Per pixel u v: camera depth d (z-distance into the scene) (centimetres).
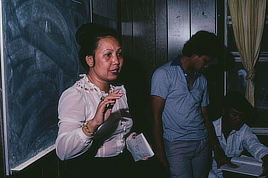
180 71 167
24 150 109
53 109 132
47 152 126
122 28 264
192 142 170
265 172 163
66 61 146
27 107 110
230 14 243
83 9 171
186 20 253
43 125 123
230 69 255
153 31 258
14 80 101
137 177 233
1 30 94
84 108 99
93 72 107
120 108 116
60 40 138
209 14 250
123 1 262
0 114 96
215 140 192
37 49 117
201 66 162
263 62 253
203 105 188
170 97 168
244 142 202
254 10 237
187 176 173
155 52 260
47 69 125
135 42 262
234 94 204
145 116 264
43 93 122
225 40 251
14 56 101
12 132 101
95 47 100
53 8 131
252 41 239
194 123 172
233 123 194
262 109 255
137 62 263
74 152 88
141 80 263
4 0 95
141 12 259
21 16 105
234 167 175
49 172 130
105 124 104
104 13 220
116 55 103
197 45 158
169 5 254
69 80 150
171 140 171
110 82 114
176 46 256
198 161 180
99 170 105
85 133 86
